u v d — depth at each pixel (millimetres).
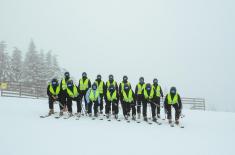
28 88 29422
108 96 14961
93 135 11422
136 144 10562
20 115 14555
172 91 14555
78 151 9367
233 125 15938
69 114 14844
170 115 14680
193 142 11312
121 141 10836
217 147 10789
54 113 15570
